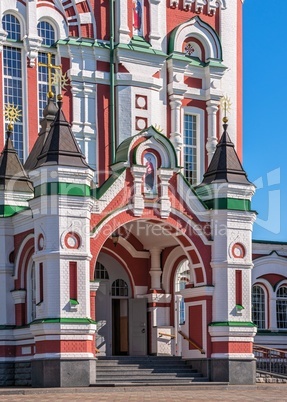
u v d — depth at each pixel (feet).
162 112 128.57
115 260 122.21
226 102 131.03
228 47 137.28
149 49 127.34
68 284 97.14
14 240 107.45
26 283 105.40
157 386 97.35
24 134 119.75
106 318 120.98
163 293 121.70
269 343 130.52
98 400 79.10
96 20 125.39
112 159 123.03
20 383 103.14
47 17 123.13
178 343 121.49
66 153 98.32
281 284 134.21
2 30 119.24
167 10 132.26
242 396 86.38
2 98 118.73
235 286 107.34
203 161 132.16
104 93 124.26
